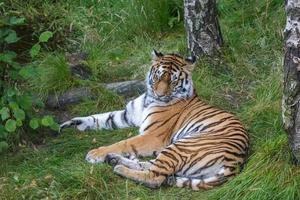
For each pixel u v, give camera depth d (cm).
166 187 965
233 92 1212
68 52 1380
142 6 1420
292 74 873
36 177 998
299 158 911
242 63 1264
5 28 1100
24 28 1389
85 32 1397
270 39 1327
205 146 974
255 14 1401
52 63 1245
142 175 963
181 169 967
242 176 930
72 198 946
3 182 991
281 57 1237
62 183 970
